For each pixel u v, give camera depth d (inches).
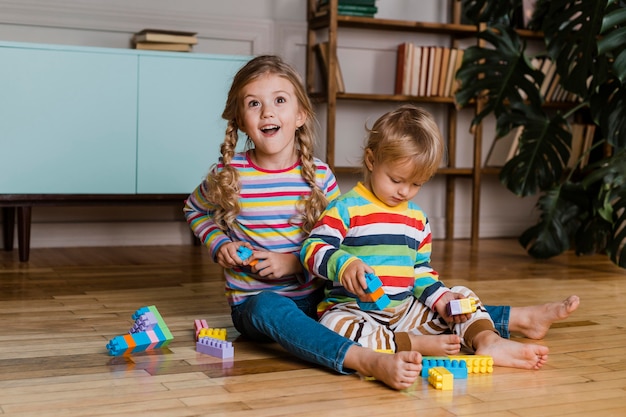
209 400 49.9
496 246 145.0
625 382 56.0
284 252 65.9
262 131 64.2
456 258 126.7
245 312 61.6
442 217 157.9
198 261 118.4
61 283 95.9
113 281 98.4
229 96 66.5
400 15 150.7
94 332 69.4
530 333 68.0
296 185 66.1
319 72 144.4
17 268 107.7
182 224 141.1
